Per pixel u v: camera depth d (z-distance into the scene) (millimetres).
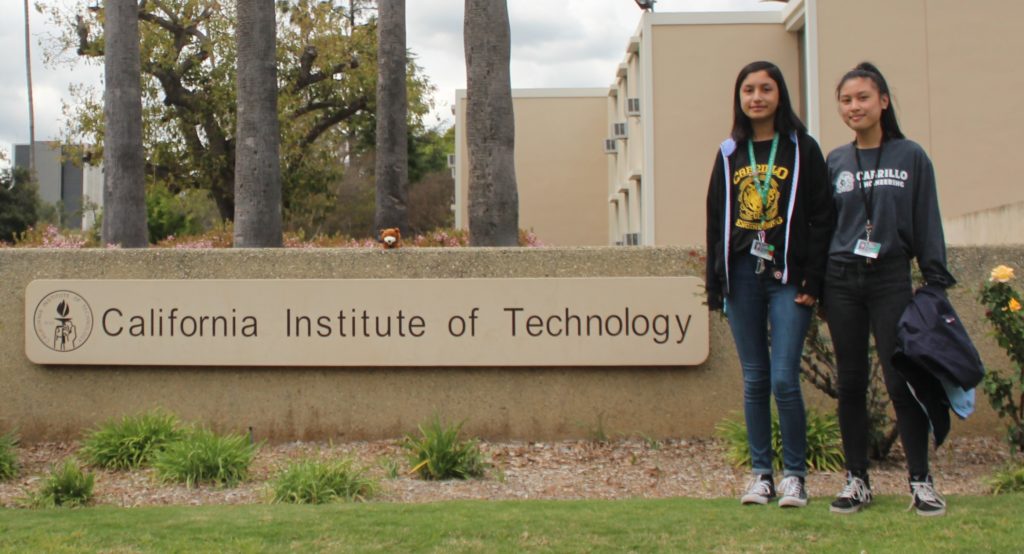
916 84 17266
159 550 4496
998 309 5961
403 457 7117
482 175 10508
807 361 6656
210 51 27703
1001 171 17109
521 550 4387
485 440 7648
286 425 7785
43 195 65812
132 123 12500
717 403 7555
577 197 30516
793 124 4797
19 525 5008
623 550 4348
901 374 4621
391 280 7617
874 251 4648
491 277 7621
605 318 7504
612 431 7594
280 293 7691
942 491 5785
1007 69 17125
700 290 7453
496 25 10508
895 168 4684
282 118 27516
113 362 7801
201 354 7734
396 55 13828
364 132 33375
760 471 5133
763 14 19906
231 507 5445
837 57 17422
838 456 6488
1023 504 4945
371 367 7723
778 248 4781
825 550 4223
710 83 20016
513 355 7531
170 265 7840
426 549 4438
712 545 4363
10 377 7965
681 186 20031
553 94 30625
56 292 7855
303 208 32219
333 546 4500
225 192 29578
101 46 27391
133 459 6926
